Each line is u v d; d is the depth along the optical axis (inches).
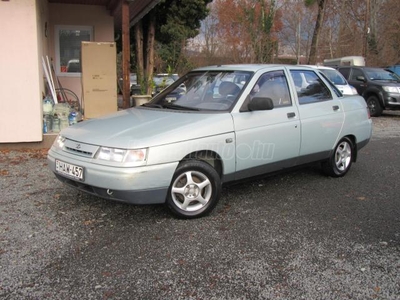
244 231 157.6
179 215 165.6
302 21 1291.8
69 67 450.9
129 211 175.5
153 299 112.4
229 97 187.0
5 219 164.1
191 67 896.9
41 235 150.3
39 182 212.8
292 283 121.3
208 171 167.6
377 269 130.3
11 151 282.2
